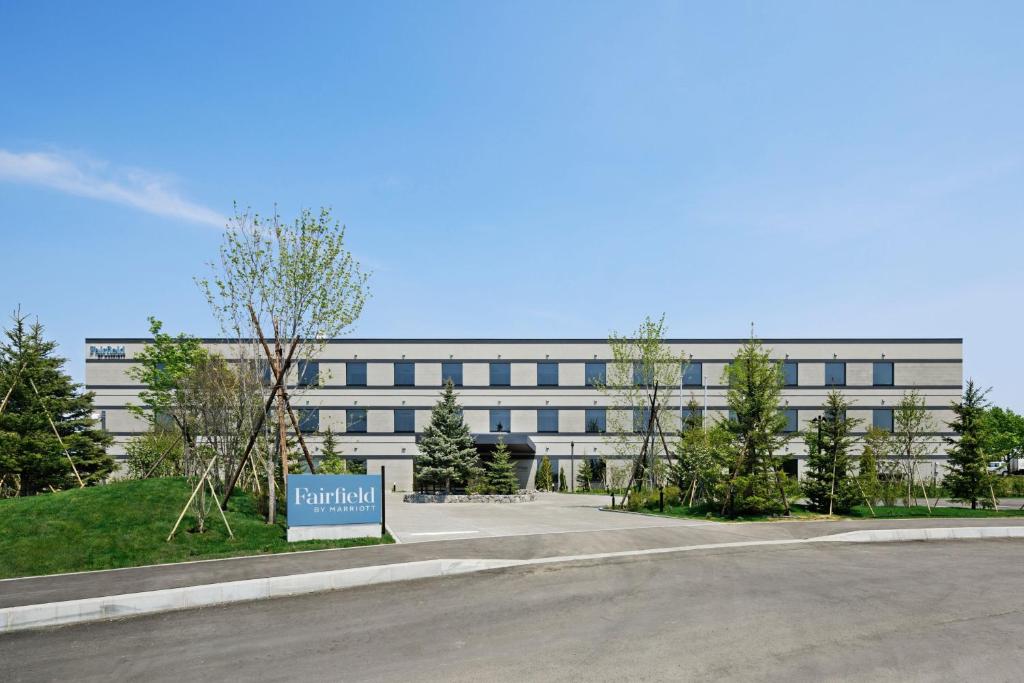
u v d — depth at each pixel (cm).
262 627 996
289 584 1213
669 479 3023
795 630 937
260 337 1958
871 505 2569
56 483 2612
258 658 853
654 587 1218
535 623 992
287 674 792
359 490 1705
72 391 3000
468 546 1591
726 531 1886
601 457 4916
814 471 2619
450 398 3844
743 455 2298
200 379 2339
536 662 817
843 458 2403
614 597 1145
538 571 1374
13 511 1667
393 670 798
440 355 5009
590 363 5069
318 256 2003
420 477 3672
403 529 1991
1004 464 4041
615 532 1834
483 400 5009
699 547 1611
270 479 1850
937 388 4934
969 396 2841
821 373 4956
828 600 1109
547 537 1734
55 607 1037
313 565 1349
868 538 1792
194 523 1684
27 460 2455
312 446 4772
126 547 1484
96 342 4741
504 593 1191
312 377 4616
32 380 2675
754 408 2295
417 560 1402
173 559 1441
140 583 1201
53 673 813
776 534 1833
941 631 930
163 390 3384
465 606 1102
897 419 3778
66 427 2853
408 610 1083
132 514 1684
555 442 5003
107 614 1069
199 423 2250
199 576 1254
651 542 1681
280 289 1969
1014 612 1032
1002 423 5578
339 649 884
